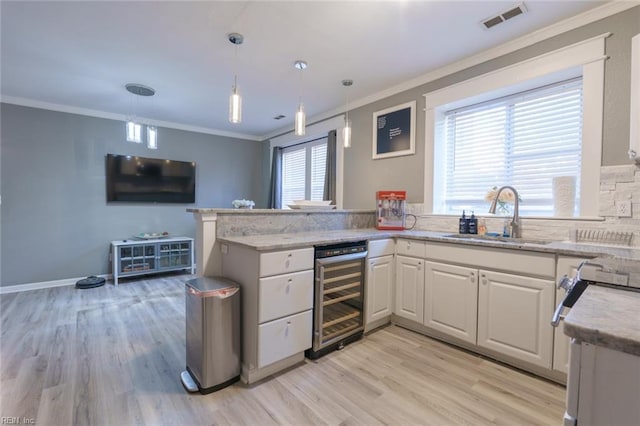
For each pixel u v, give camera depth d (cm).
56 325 272
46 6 202
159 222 488
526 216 242
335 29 230
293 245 195
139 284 416
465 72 280
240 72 305
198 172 529
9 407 160
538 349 187
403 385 183
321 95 367
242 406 163
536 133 258
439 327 238
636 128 176
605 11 202
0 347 228
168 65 290
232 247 207
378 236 254
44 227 400
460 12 209
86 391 175
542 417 155
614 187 199
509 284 199
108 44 253
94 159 433
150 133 355
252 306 186
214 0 197
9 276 379
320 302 212
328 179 427
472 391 177
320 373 196
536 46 236
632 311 70
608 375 59
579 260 170
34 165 393
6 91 358
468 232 269
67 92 361
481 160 293
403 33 235
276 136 555
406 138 329
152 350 226
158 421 151
